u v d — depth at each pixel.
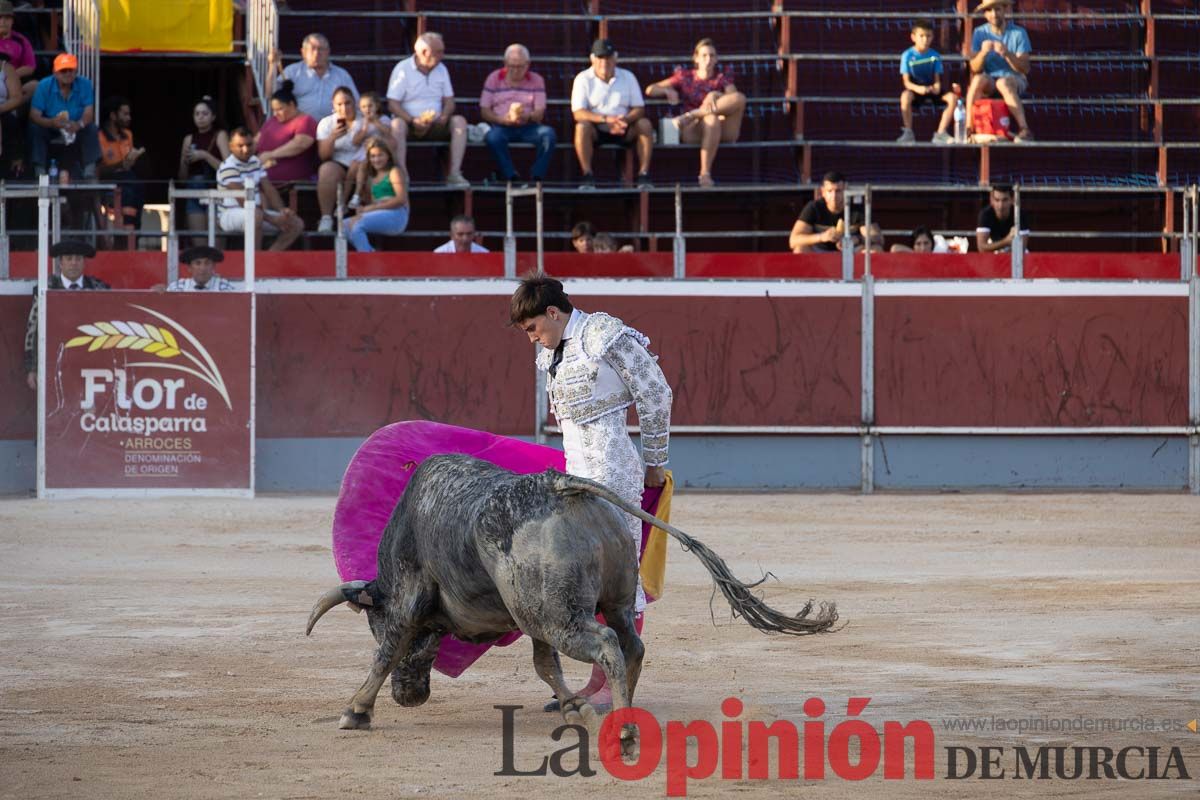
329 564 26.28
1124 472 41.34
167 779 12.26
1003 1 51.12
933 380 40.97
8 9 45.66
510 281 40.00
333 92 47.41
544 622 12.65
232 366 37.38
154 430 37.19
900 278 41.44
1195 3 55.94
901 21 55.28
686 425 40.50
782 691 15.84
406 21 53.62
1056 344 41.09
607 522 12.98
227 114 51.38
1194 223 42.12
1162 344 41.22
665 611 21.45
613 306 40.25
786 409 40.72
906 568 25.89
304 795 11.73
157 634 19.48
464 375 39.94
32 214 43.22
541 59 52.75
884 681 16.34
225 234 42.81
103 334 37.00
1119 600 22.30
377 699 15.76
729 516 34.19
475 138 47.94
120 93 51.31
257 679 16.66
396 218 43.72
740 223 51.94
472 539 13.12
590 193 47.72
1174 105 55.19
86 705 15.28
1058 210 52.81
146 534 30.33
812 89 54.69
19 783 12.10
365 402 39.62
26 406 38.62
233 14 50.47
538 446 15.91
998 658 17.70
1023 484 41.22
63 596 22.64
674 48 55.16
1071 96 55.12
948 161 53.00
